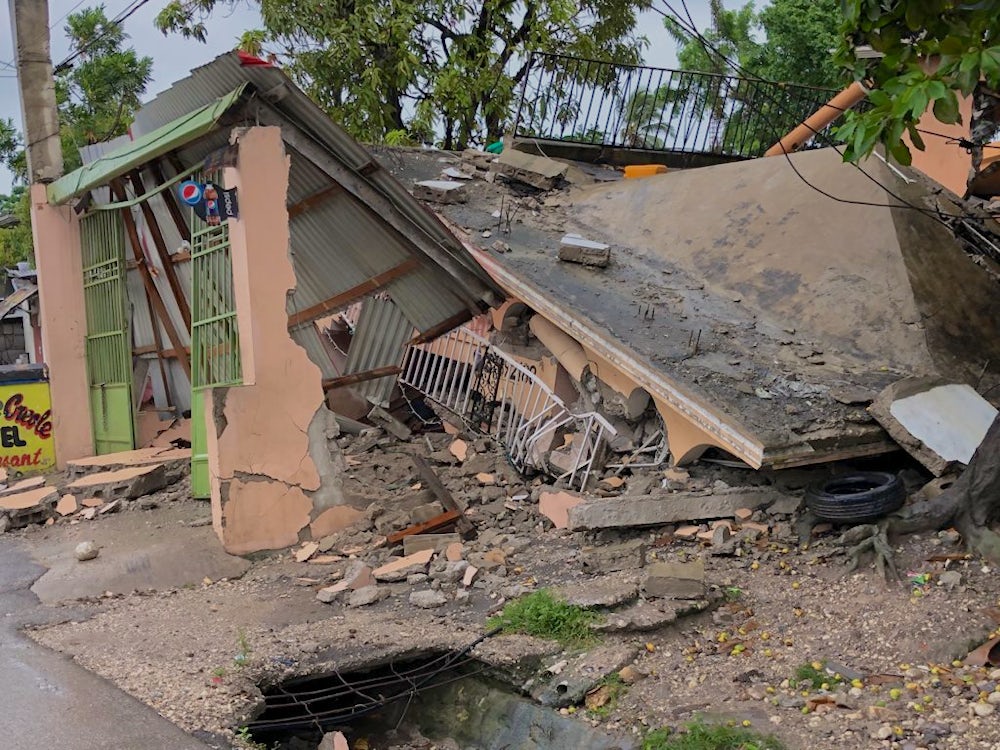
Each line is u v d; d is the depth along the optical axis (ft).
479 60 60.29
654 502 24.86
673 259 36.04
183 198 25.14
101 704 16.12
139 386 37.86
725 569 22.70
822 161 34.94
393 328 35.24
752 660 18.38
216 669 17.72
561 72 48.34
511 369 32.60
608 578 22.18
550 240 36.76
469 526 26.16
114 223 35.86
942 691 16.42
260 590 23.24
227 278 27.30
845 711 15.99
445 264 31.73
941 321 29.48
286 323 26.11
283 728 17.79
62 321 37.88
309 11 56.65
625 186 41.24
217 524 25.70
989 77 16.21
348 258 32.17
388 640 19.29
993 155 32.01
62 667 17.93
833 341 29.99
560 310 29.99
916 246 31.04
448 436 33.71
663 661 18.65
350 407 35.19
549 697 17.63
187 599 22.65
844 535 22.54
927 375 27.40
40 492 31.96
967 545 21.70
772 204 35.12
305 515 26.48
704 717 16.14
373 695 18.66
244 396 25.35
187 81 28.02
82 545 25.34
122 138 33.96
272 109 26.09
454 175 42.63
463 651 18.90
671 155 50.90
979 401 26.21
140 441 37.09
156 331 36.45
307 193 30.40
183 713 15.94
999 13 16.35
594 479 28.19
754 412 24.91
